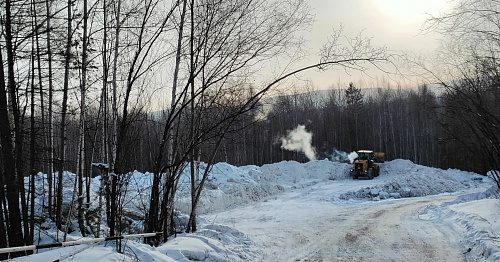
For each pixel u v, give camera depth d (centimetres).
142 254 684
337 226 1407
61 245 574
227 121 968
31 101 998
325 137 5728
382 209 1925
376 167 3897
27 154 1077
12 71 865
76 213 1385
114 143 889
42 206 1322
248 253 950
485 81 944
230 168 2809
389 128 5753
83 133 1252
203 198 2127
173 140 963
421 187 2820
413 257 915
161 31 818
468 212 1400
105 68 948
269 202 2453
